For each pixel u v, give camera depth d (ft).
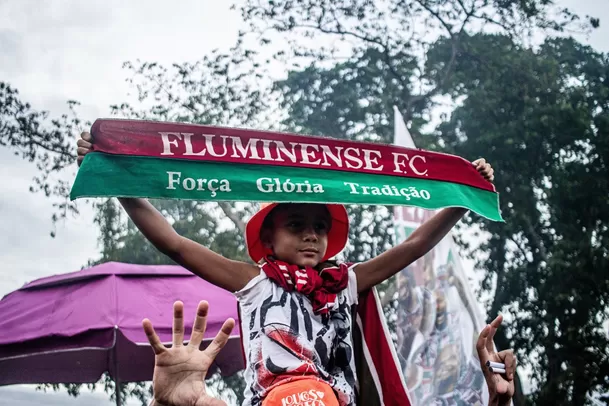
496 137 64.23
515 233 64.85
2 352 23.50
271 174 11.59
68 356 27.96
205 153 11.37
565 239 61.46
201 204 63.72
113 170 10.89
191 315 24.63
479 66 68.74
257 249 12.60
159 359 9.46
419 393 31.40
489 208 13.06
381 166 12.38
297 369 10.96
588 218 63.31
